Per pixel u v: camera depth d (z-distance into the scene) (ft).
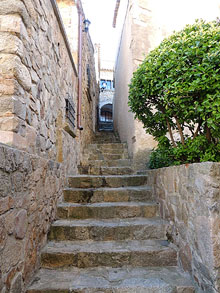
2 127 3.92
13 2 4.20
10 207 3.59
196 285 4.53
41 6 5.77
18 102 4.17
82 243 6.17
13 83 4.03
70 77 10.53
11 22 4.15
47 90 6.47
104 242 6.25
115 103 23.11
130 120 12.62
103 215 7.35
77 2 13.05
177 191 5.72
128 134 13.42
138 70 6.90
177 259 5.61
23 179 4.18
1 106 3.95
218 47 4.77
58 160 8.22
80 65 12.96
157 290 4.52
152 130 7.47
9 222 3.55
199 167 4.36
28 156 4.46
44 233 5.84
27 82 4.66
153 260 5.58
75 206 7.38
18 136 4.17
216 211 3.94
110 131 26.43
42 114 5.92
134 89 7.03
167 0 12.19
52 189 6.70
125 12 14.37
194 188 4.61
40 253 5.42
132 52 11.80
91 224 6.61
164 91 5.62
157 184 7.77
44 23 6.09
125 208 7.43
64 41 9.11
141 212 7.46
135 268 5.44
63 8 12.98
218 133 5.11
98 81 33.06
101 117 47.50
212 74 4.69
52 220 6.72
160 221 6.87
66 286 4.55
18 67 4.16
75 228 6.39
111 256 5.54
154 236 6.47
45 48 6.23
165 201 6.79
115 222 6.88
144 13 12.16
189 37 5.51
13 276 3.73
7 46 4.08
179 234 5.57
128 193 8.36
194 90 4.94
